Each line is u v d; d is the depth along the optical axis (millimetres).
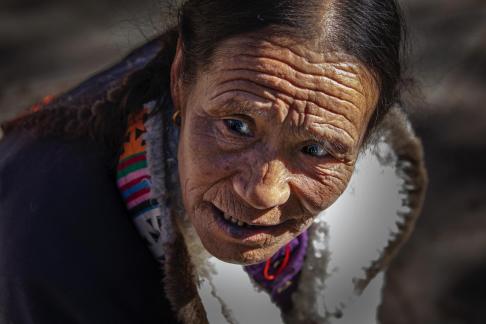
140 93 1919
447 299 3846
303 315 2211
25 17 5320
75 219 1864
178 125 1845
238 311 2057
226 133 1650
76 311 1893
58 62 4926
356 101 1631
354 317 2316
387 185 2268
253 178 1642
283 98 1580
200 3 1664
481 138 4426
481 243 4055
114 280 1881
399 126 2205
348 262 2238
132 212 1903
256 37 1570
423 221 4133
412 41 2115
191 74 1710
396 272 3887
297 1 1549
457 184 4285
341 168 1712
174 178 1872
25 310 1896
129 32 2381
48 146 1963
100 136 1935
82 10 5285
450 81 4664
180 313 1908
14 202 1913
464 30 4949
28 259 1861
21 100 4520
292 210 1733
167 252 1874
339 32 1561
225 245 1760
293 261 2125
